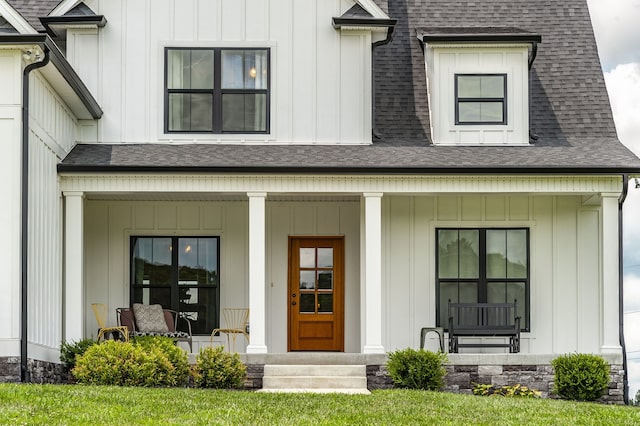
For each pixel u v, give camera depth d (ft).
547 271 64.44
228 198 66.54
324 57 64.03
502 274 64.64
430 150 62.59
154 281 67.10
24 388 43.21
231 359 53.83
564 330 63.98
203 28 63.77
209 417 38.68
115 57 63.36
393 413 42.11
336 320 68.59
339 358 56.75
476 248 64.85
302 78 63.93
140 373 49.80
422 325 64.13
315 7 64.18
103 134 62.90
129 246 67.00
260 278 58.23
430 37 64.23
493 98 64.44
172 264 67.26
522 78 64.49
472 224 64.75
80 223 57.98
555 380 55.31
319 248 68.95
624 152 62.39
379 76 67.92
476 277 64.64
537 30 70.69
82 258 58.23
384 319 64.08
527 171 58.80
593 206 64.44
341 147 62.95
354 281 68.28
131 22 63.57
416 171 58.54
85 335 65.77
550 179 59.57
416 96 67.00
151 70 63.36
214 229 67.46
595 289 64.13
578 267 64.28
